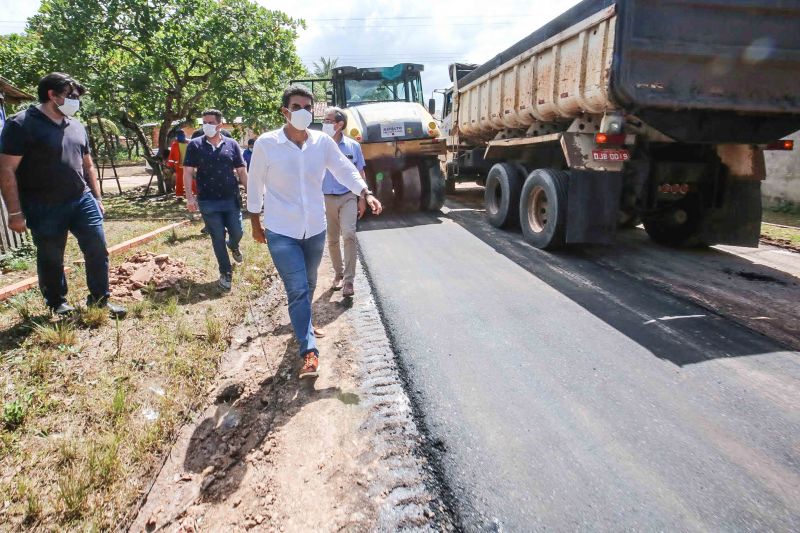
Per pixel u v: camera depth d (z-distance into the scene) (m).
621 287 4.86
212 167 4.82
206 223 4.89
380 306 4.45
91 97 12.96
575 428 2.66
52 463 2.45
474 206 10.07
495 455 2.46
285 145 3.04
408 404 2.93
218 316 4.31
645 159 5.82
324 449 2.57
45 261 3.98
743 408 2.81
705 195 6.16
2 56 12.97
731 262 5.79
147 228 8.35
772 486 2.22
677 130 5.02
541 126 6.75
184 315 4.32
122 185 19.16
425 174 8.93
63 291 4.17
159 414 2.89
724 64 4.86
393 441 2.60
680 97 4.78
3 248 5.96
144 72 12.42
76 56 12.19
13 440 2.59
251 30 13.25
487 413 2.81
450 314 4.21
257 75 14.02
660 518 2.06
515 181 7.25
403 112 8.25
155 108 13.75
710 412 2.78
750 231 6.05
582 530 2.01
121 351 3.60
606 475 2.31
